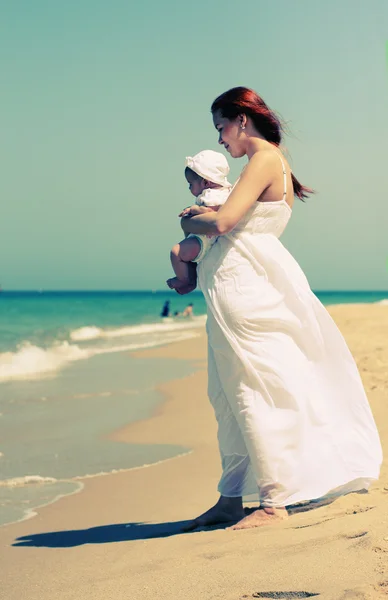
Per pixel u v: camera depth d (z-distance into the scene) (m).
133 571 3.01
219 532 3.44
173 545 3.35
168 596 2.56
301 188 3.94
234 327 3.55
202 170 3.75
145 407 9.66
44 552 3.78
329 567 2.57
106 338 27.00
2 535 4.27
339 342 3.69
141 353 18.75
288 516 3.48
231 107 3.78
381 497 3.62
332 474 3.46
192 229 3.63
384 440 5.47
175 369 14.77
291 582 2.49
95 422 8.50
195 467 6.07
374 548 2.68
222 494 3.91
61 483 5.64
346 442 3.59
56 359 17.00
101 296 173.75
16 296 165.38
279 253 3.66
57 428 8.13
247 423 3.50
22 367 14.94
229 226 3.54
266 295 3.57
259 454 3.46
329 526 3.10
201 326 36.41
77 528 4.36
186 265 3.72
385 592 2.26
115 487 5.45
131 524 4.36
